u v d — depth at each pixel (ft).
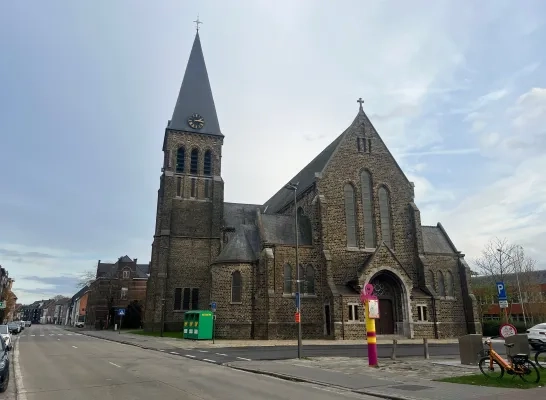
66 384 48.01
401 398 40.88
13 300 437.17
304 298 136.36
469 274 155.74
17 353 88.22
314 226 144.36
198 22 211.82
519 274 225.76
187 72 198.29
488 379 50.67
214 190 180.86
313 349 97.55
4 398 40.27
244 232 150.92
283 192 198.59
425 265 147.54
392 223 152.05
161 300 162.30
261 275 137.28
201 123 188.75
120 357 79.77
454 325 150.10
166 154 182.50
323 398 40.93
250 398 40.01
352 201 150.20
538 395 40.83
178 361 72.79
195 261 172.45
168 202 173.88
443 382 49.57
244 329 134.62
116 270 302.86
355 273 142.72
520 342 55.77
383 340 127.34
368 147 156.76
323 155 175.01
